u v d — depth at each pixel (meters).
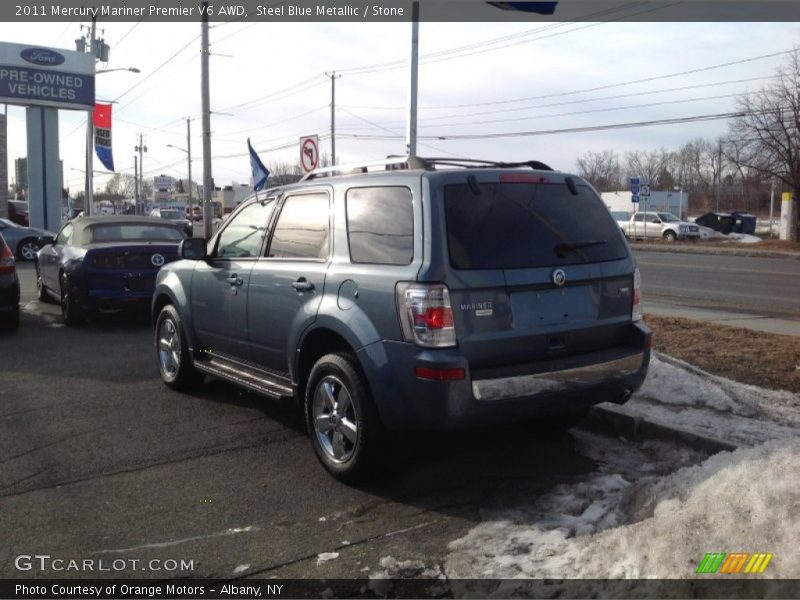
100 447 5.73
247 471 5.25
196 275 6.83
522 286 4.58
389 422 4.59
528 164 5.49
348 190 5.23
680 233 43.38
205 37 24.98
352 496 4.80
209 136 25.33
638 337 5.11
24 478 5.09
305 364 5.39
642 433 5.68
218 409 6.78
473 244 4.53
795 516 3.48
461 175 4.71
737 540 3.48
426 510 4.58
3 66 30.81
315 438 5.16
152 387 7.56
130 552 4.05
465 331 4.39
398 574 3.80
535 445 5.71
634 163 104.06
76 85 32.69
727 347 8.47
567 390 4.68
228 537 4.23
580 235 4.96
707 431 5.50
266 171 18.27
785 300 14.88
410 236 4.58
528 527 4.27
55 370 8.30
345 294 4.88
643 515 4.17
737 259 28.25
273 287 5.62
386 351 4.54
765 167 38.16
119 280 10.82
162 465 5.36
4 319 10.64
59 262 11.52
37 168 32.31
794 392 6.62
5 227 24.34
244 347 6.14
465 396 4.34
